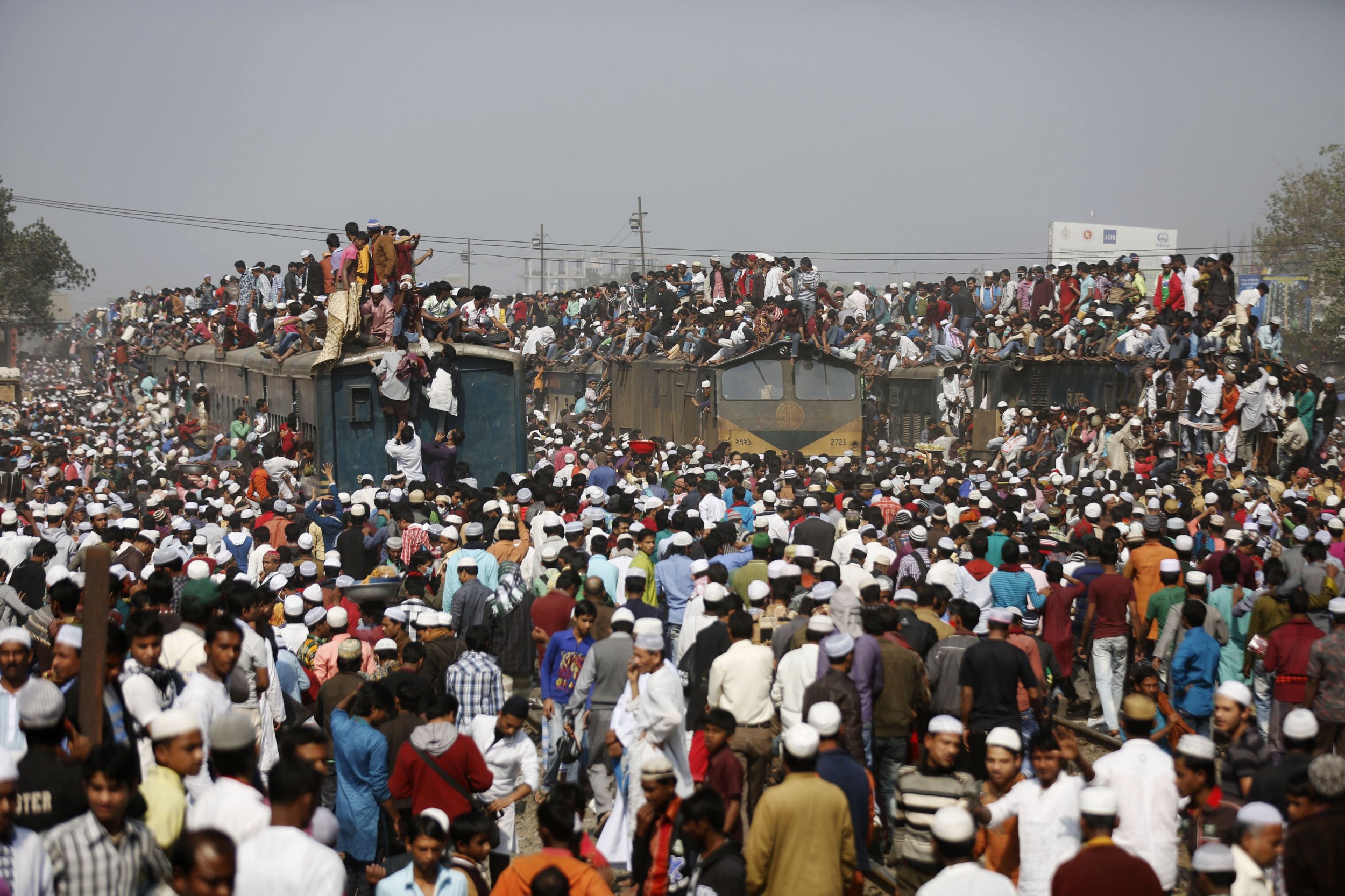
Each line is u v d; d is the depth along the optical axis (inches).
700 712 1581.0
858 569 1796.3
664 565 1918.1
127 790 851.4
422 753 1194.0
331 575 1941.4
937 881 880.9
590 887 956.6
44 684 941.8
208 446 4389.8
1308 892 927.7
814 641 1414.9
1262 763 1161.4
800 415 4008.4
